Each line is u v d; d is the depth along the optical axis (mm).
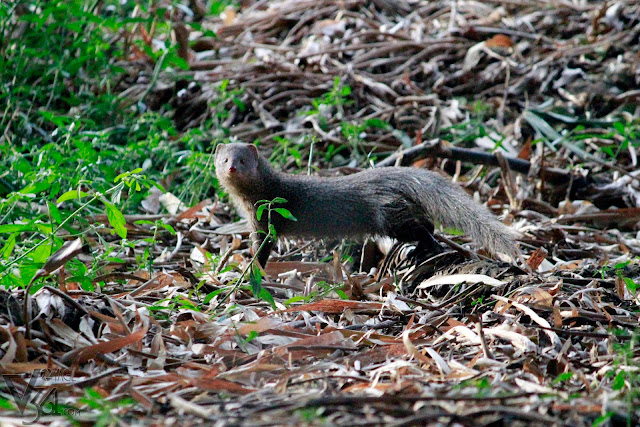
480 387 5453
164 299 7605
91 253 8883
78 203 10383
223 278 8742
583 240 10891
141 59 16641
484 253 9969
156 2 16938
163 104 15734
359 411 5012
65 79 15289
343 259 10000
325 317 7637
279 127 14852
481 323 6879
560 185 12594
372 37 16984
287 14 18438
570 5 17188
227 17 19469
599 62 15422
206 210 11891
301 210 10016
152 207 11758
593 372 6109
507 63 15617
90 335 6520
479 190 12766
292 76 16031
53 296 6719
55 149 11461
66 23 13742
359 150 14094
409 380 5785
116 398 5402
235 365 6348
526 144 12797
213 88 15617
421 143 12977
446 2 18266
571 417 4996
